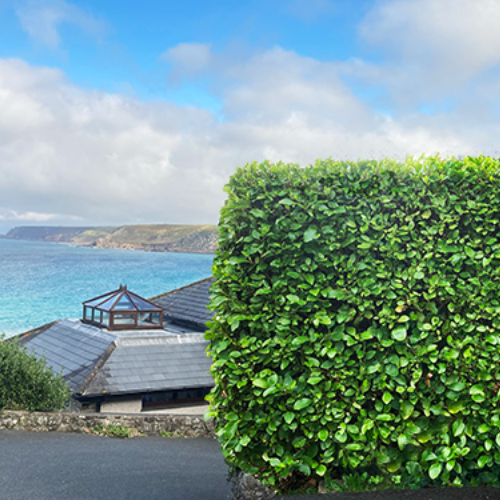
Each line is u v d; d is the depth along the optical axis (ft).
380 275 17.47
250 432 17.58
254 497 18.13
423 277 17.61
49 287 374.02
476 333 17.74
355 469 17.97
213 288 18.67
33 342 71.82
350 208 17.85
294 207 18.04
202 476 25.55
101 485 22.59
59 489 21.59
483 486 17.44
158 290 370.73
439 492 16.90
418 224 17.88
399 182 18.03
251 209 18.35
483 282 17.65
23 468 24.16
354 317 17.87
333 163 18.51
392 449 17.70
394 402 17.62
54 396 35.58
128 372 54.75
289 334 17.62
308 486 18.37
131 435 35.01
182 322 80.64
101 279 430.20
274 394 17.39
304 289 17.85
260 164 18.78
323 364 17.39
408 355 17.34
